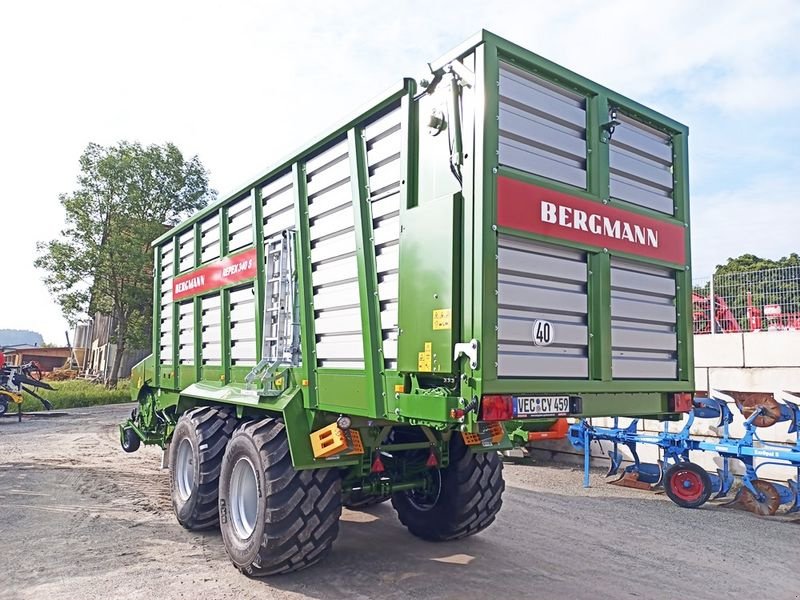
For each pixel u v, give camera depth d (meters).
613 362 3.63
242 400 4.72
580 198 3.49
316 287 4.25
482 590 3.97
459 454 4.80
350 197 3.94
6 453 9.74
